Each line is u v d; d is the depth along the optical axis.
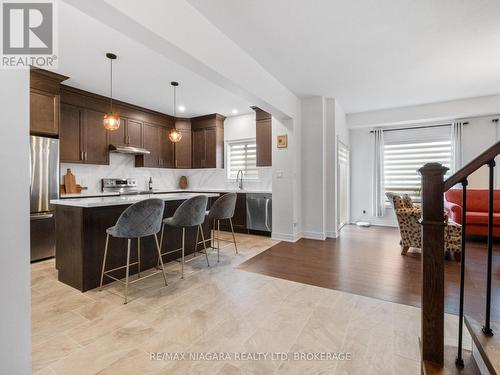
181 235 3.52
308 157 4.68
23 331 1.25
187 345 1.67
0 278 1.18
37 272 2.97
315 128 4.61
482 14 2.35
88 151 4.31
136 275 2.86
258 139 5.15
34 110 3.37
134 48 2.88
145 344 1.67
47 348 1.63
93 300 2.28
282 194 4.52
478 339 1.21
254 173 5.75
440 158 5.37
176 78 3.75
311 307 2.15
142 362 1.51
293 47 2.91
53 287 2.55
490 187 1.20
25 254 1.25
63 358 1.54
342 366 1.48
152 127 5.46
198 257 3.53
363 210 6.18
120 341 1.70
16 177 1.22
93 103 4.39
